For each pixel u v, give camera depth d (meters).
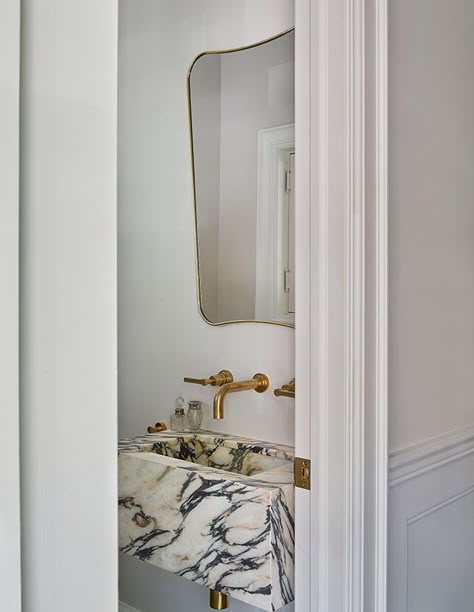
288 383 1.66
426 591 1.47
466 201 1.68
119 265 2.21
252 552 1.29
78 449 0.42
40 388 0.40
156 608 2.04
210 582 1.38
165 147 2.03
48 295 0.40
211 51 1.87
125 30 2.17
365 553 1.21
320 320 1.24
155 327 2.07
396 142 1.34
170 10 2.00
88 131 0.42
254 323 1.75
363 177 1.19
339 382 1.21
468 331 1.69
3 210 0.37
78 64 0.42
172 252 2.01
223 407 1.69
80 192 0.42
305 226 1.27
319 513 1.24
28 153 0.39
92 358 0.42
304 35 1.27
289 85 1.66
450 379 1.59
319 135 1.24
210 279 1.88
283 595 1.29
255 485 1.31
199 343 1.92
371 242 1.21
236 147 1.81
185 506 1.44
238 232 1.80
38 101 0.40
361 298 1.19
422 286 1.45
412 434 1.41
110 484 0.43
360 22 1.18
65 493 0.41
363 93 1.19
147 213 2.10
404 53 1.37
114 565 0.44
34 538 0.40
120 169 2.21
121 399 2.21
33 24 0.40
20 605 0.38
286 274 1.67
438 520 1.53
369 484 1.21
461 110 1.64
